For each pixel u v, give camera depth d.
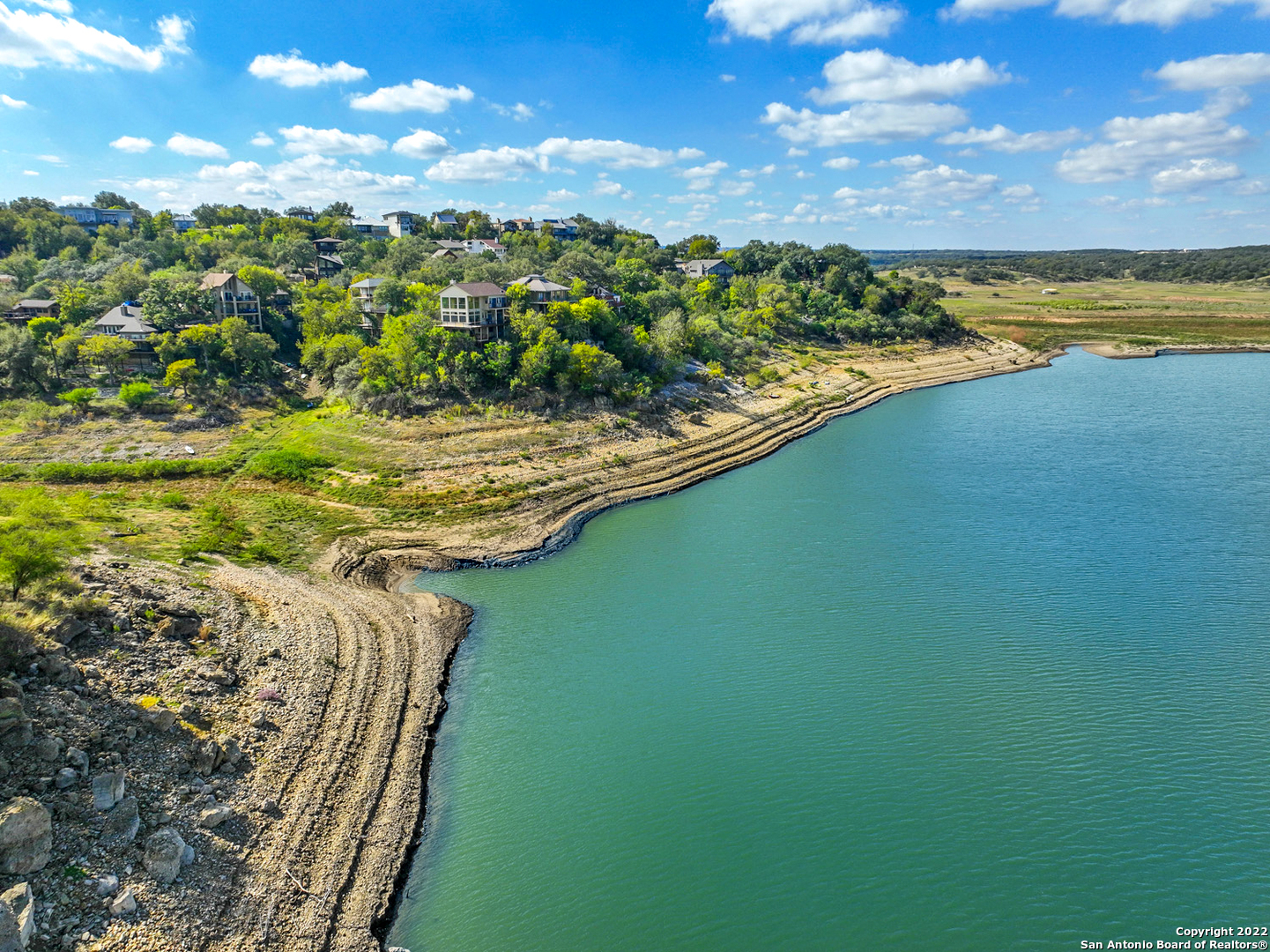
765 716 46.00
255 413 98.31
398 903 33.31
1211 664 49.97
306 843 34.34
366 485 80.00
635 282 153.50
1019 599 59.41
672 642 54.50
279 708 41.69
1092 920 32.38
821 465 98.81
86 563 48.47
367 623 53.69
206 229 196.75
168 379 96.50
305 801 36.38
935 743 43.16
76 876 28.05
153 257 153.00
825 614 57.97
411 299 121.25
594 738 44.19
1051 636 53.81
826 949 31.17
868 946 31.31
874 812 38.34
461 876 34.72
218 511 69.12
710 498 86.00
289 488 79.19
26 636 36.59
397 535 70.94
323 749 40.16
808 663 51.38
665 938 31.73
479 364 99.25
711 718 45.88
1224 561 65.62
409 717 45.00
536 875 34.81
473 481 82.50
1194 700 46.25
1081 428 116.25
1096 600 58.78
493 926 32.25
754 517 79.69
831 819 37.97
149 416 92.44
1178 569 64.25
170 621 43.66
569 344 105.94
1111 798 38.88
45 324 110.00
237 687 42.34
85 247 170.38
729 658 52.28
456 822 37.88
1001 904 33.16
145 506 70.62
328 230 197.75
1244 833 36.56
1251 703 45.75
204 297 111.00
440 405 95.69
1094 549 68.56
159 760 34.66
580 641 54.75
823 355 159.62
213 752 35.84
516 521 75.69
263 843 33.44
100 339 97.81
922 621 56.28
